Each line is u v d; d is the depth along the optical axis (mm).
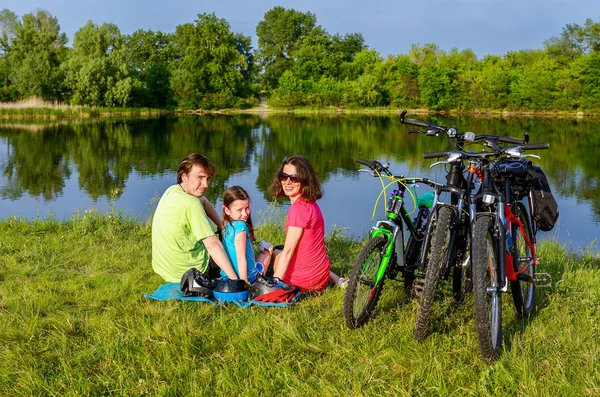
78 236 6488
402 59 77375
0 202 13203
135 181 17062
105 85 60594
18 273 5039
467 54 88562
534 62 78250
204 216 4434
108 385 3156
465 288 4109
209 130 39344
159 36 96562
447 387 3104
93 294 4500
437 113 71875
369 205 13109
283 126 44688
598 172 19109
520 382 3092
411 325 3828
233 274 4375
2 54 69625
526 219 4367
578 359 3363
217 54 73562
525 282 4242
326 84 76688
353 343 3605
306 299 4398
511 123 49906
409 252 4223
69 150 25531
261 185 16094
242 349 3514
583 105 67625
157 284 4738
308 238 4434
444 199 4234
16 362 3348
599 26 77750
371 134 36594
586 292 4570
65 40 76375
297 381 3160
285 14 92312
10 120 48125
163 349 3484
